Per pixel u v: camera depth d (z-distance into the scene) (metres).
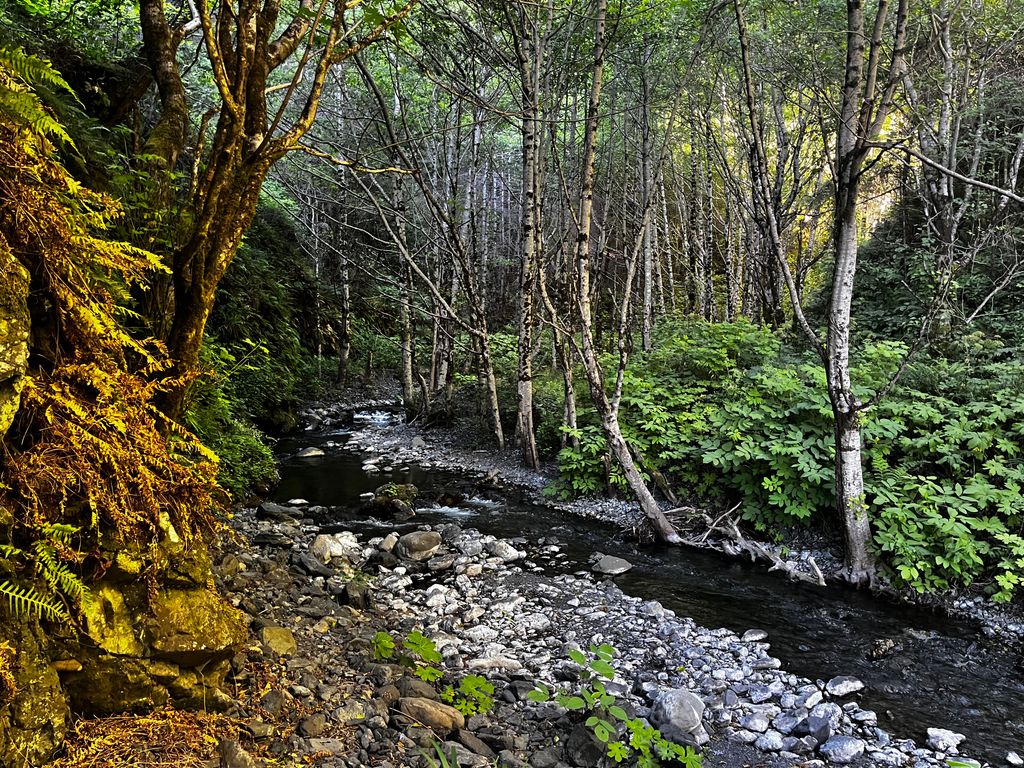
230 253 2.80
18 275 1.98
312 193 16.41
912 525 6.24
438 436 13.55
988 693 4.55
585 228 7.46
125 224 3.75
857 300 13.66
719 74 13.14
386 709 3.26
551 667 4.47
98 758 2.11
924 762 3.72
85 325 2.24
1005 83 12.13
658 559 7.14
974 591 5.99
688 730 3.76
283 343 14.11
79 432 2.15
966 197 10.88
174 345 2.76
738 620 5.67
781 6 11.37
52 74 2.07
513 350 14.94
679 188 20.20
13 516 2.00
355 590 5.12
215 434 7.07
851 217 6.06
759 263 15.59
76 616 2.18
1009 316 10.56
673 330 12.64
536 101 9.73
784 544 7.23
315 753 2.73
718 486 8.28
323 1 2.81
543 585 6.17
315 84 2.90
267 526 6.75
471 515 8.61
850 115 6.05
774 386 7.79
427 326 19.80
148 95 9.76
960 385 7.69
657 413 8.88
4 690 1.83
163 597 2.50
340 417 16.20
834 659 5.01
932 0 9.58
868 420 6.92
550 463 10.88
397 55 11.37
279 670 3.31
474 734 3.32
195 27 4.95
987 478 6.62
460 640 4.80
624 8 9.55
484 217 19.00
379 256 17.58
